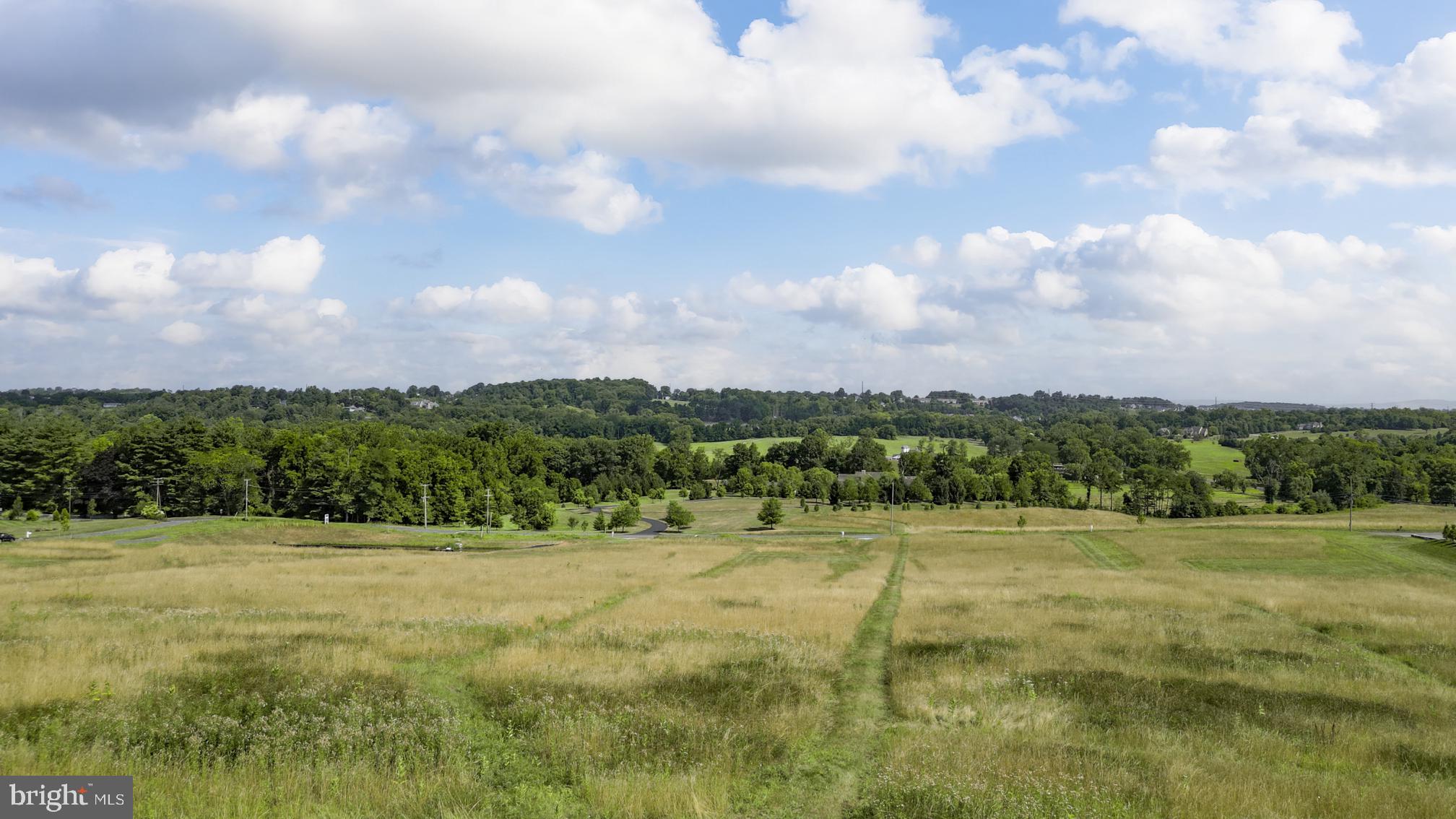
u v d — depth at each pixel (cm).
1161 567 6241
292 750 1573
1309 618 3450
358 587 4059
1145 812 1350
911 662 2452
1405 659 2716
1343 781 1532
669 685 2119
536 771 1516
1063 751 1655
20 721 1672
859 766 1597
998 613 3428
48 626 2709
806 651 2542
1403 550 7169
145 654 2264
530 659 2338
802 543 8169
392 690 1989
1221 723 1917
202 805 1273
